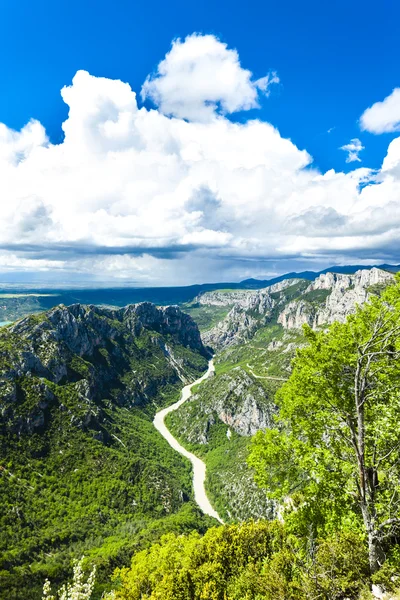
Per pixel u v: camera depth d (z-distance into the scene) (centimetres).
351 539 2103
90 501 16850
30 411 19162
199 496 19450
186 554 4550
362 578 1948
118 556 11069
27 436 18462
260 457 2727
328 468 2328
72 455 18962
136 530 14325
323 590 1877
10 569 10638
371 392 2066
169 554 5178
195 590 3475
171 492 18588
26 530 13412
